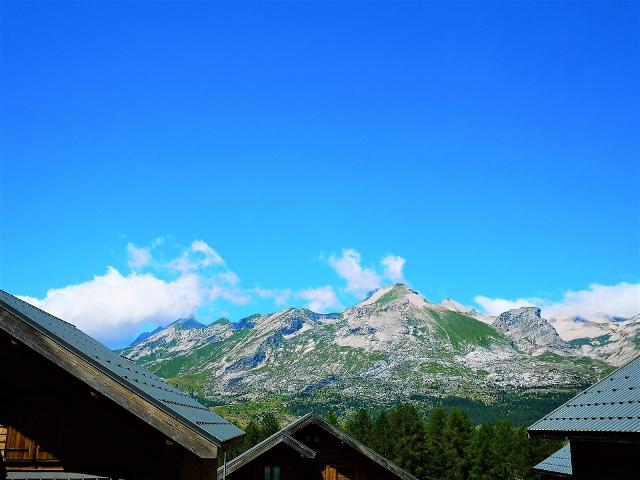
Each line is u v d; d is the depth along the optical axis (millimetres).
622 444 17344
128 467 13805
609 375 21391
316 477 34656
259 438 113312
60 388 14344
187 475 14297
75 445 14023
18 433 14117
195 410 15711
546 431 19688
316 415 34906
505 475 100562
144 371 19344
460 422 108500
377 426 119875
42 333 11820
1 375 14414
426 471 105750
